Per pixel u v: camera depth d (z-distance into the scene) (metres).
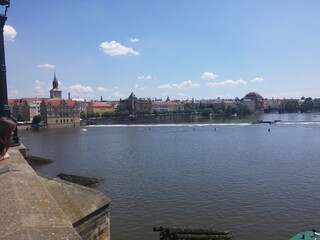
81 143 138.50
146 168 77.81
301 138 139.50
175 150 109.38
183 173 70.44
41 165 86.31
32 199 5.95
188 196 52.69
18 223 4.91
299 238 29.53
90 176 70.50
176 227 39.47
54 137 168.12
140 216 44.19
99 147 123.56
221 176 66.56
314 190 54.75
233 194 53.22
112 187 60.06
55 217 5.35
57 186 13.75
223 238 36.47
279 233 38.22
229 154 97.12
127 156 98.75
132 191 56.75
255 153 98.25
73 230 4.98
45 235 4.67
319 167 74.25
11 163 8.73
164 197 52.53
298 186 57.56
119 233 38.81
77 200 13.80
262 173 68.81
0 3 17.97
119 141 144.25
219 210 45.81
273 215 43.56
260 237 37.25
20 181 6.87
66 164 86.81
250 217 43.03
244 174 68.06
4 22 18.36
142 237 37.66
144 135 171.50
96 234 14.29
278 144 120.12
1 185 6.56
